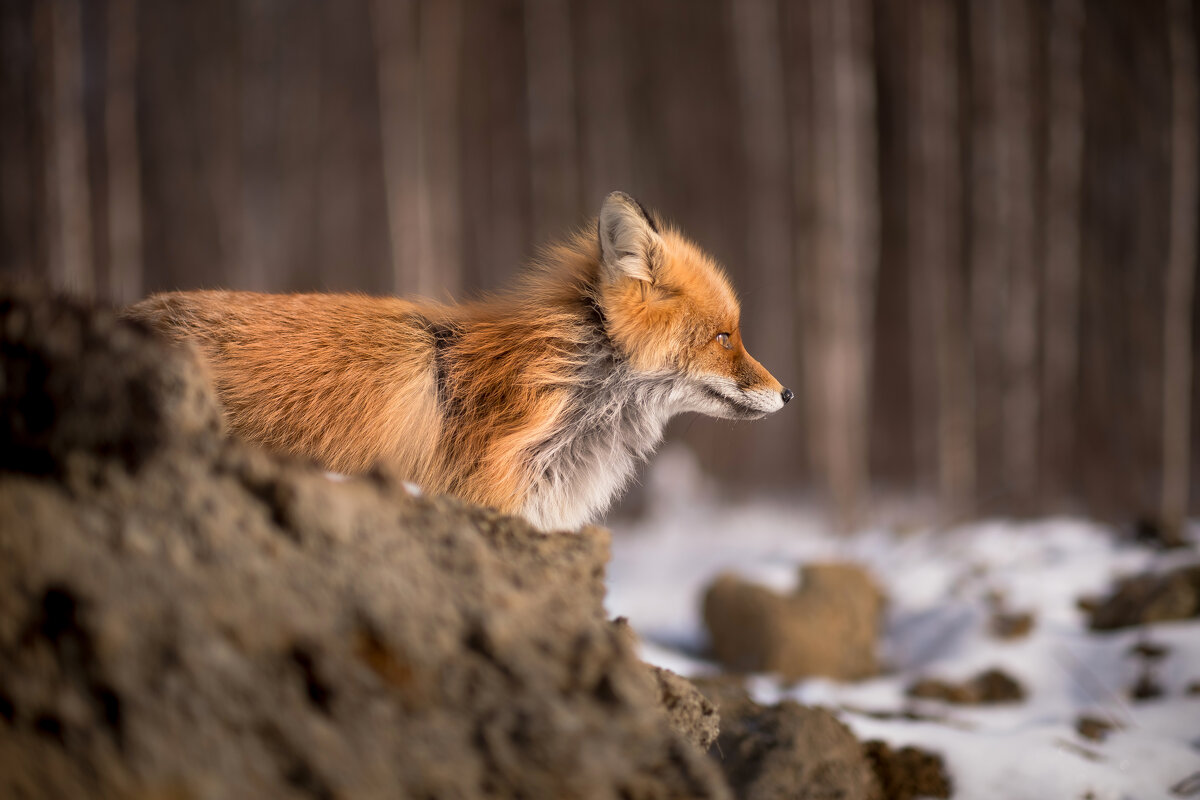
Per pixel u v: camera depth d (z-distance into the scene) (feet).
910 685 31.81
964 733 21.67
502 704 10.43
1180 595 31.55
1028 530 48.44
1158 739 22.71
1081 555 41.60
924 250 109.50
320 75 129.80
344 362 20.33
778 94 116.06
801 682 31.68
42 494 9.87
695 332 24.43
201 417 11.92
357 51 130.00
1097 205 95.20
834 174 88.89
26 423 10.22
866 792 18.62
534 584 12.52
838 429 85.15
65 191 77.66
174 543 10.07
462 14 124.47
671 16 132.67
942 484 88.22
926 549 48.16
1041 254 96.02
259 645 9.70
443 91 107.34
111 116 91.97
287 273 127.13
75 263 77.82
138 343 11.46
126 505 10.21
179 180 118.42
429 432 21.15
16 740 8.34
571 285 24.11
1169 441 80.59
